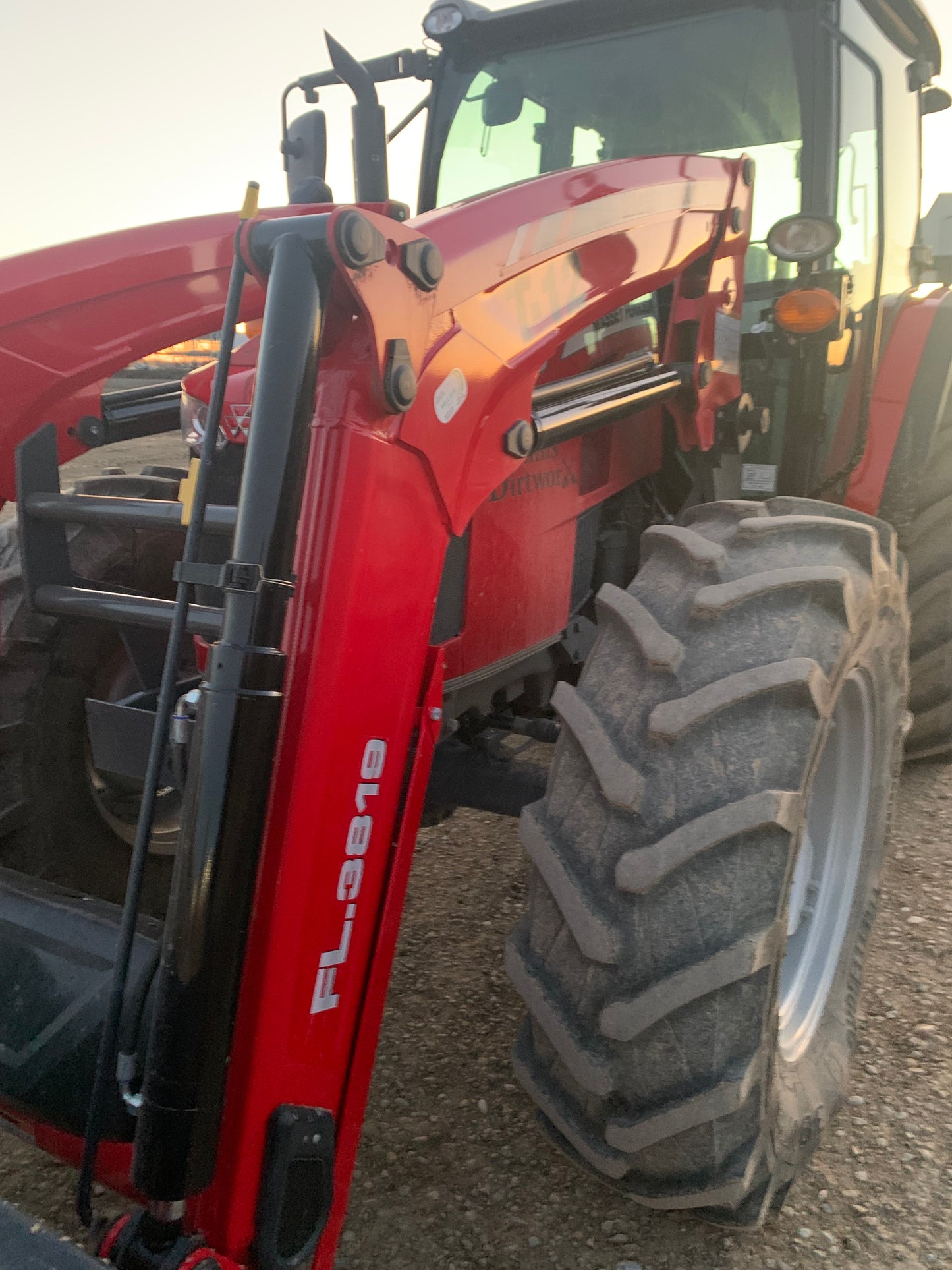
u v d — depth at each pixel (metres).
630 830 1.38
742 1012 1.36
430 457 1.25
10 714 1.95
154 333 1.84
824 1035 1.87
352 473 1.13
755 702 1.41
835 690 1.50
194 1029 1.03
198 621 1.49
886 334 2.79
